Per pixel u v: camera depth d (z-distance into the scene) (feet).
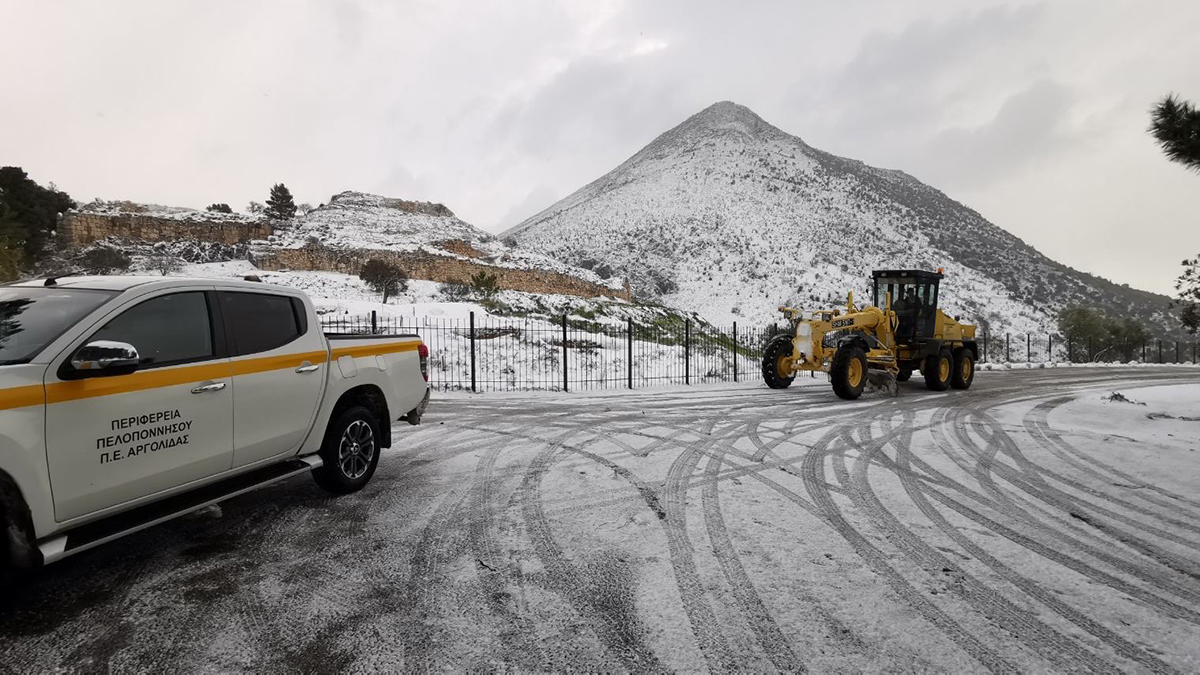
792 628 9.69
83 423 10.18
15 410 9.26
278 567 12.07
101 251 161.07
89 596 10.73
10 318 10.87
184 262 175.42
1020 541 13.94
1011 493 17.95
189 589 11.03
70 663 8.61
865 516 15.58
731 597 10.80
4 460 9.05
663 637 9.37
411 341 20.49
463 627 9.66
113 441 10.64
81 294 11.57
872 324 43.78
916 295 45.52
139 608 10.28
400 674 8.34
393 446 23.82
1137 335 145.79
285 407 14.60
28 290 11.87
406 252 183.73
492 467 20.45
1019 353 177.58
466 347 58.70
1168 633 9.75
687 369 53.42
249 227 198.90
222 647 9.05
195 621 9.85
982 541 13.89
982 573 12.07
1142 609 10.62
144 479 11.25
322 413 15.93
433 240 229.25
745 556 12.78
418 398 20.43
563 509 15.89
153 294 11.96
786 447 24.03
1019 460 22.24
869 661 8.72
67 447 9.92
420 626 9.70
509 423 29.32
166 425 11.63
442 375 52.06
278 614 10.10
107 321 10.92
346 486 16.85
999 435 27.14
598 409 34.40
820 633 9.54
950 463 21.70
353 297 146.82
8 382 9.25
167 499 11.96
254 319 14.26
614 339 74.95
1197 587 11.57
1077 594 11.18
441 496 16.99
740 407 35.32
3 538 9.21
